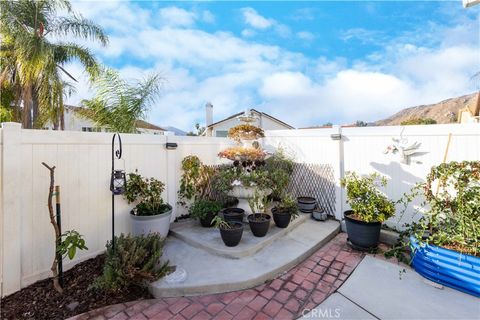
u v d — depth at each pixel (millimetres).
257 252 4168
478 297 3057
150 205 4543
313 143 6188
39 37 7785
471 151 4039
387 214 4262
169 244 4555
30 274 3318
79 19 8906
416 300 3041
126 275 3057
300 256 4047
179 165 5617
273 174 5848
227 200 6051
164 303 3057
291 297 3154
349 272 3703
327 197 5945
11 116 8695
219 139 6555
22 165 3229
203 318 2797
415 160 4613
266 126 20766
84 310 2896
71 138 3748
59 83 8352
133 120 7465
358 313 2836
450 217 3576
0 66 8172
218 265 3754
